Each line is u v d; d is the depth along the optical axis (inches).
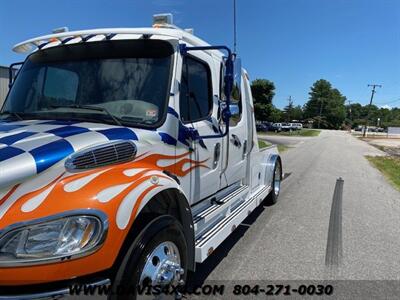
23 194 95.8
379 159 876.6
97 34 153.0
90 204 96.7
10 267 87.7
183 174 148.6
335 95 5600.4
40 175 98.7
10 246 89.6
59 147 105.3
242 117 229.9
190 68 155.0
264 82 2778.1
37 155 100.6
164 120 135.5
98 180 104.4
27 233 90.3
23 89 155.6
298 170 590.6
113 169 111.7
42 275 88.9
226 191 211.6
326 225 273.0
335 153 986.7
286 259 203.9
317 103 5570.9
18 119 142.9
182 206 133.1
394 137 2869.1
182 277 126.8
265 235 245.3
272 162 307.9
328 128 5536.4
